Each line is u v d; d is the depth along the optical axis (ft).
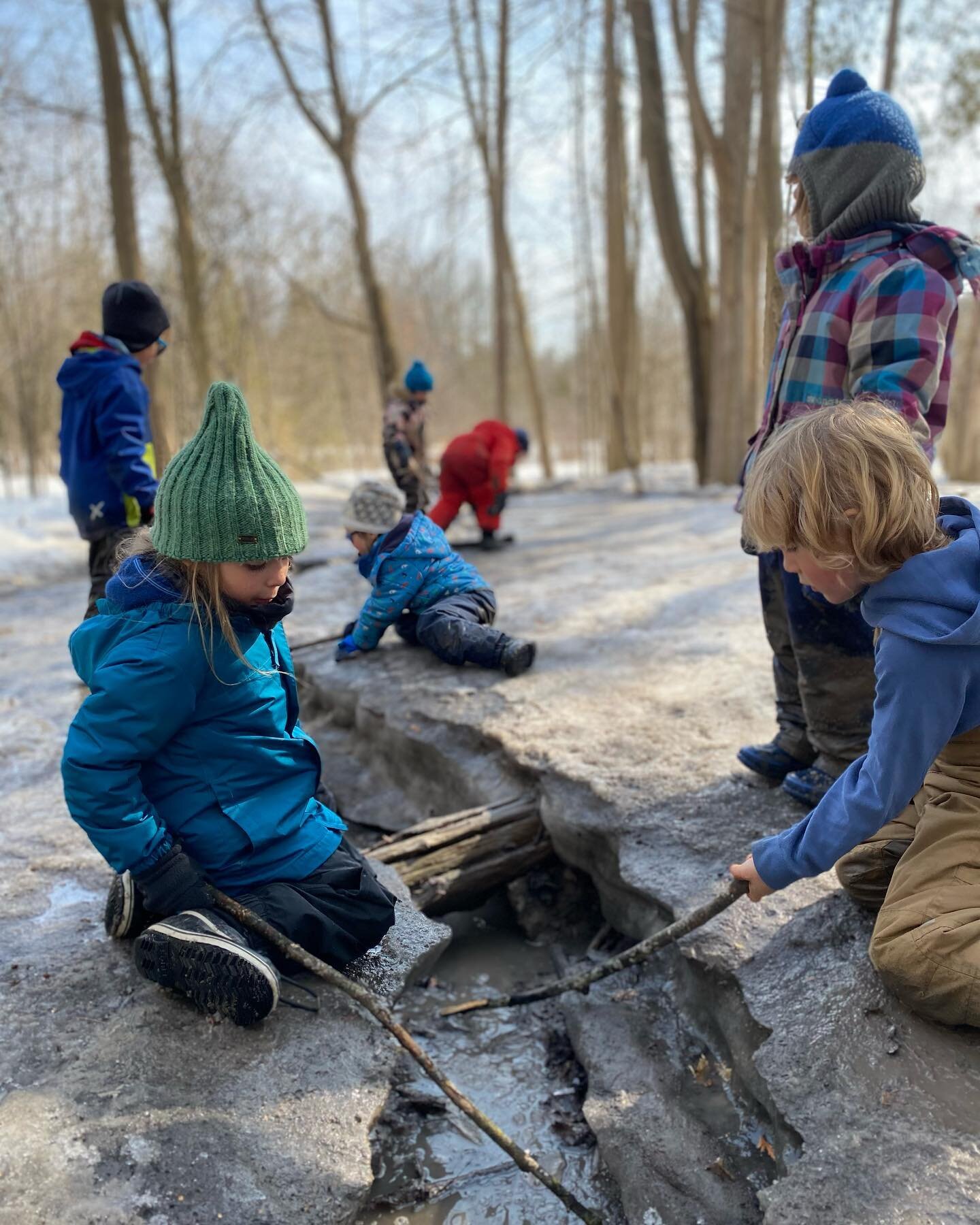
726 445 38.06
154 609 6.61
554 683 12.80
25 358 39.78
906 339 7.48
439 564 13.94
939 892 5.96
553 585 19.11
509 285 59.21
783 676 9.33
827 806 6.23
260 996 6.48
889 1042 6.10
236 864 7.00
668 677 12.78
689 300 38.96
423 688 12.89
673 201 38.24
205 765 6.97
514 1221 6.47
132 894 7.36
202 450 6.30
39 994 7.14
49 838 9.75
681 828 8.97
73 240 43.27
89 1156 5.70
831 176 7.98
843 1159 5.38
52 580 25.18
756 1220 6.00
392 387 24.45
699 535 24.30
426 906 9.32
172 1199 5.48
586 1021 7.98
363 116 40.93
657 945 7.28
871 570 5.83
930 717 5.67
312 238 55.11
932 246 7.73
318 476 60.75
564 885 10.19
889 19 38.70
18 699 14.39
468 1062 7.97
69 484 12.50
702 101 35.37
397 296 82.94
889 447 5.65
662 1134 6.69
